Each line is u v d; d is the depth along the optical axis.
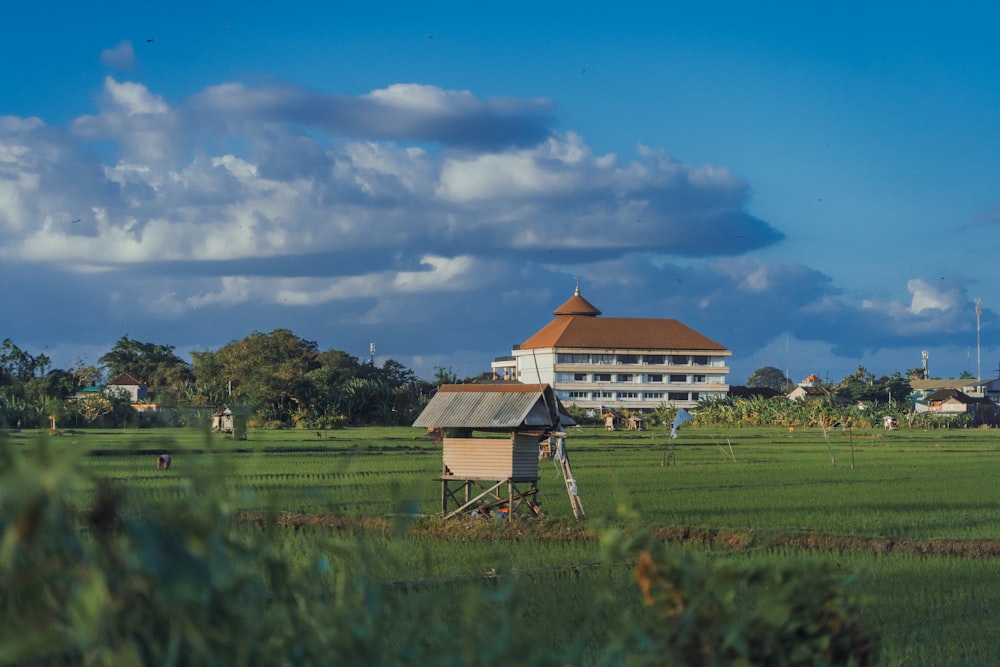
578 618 16.08
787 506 42.28
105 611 5.31
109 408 83.69
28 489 4.76
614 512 39.41
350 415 148.12
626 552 9.23
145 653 5.71
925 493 48.78
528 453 37.56
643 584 9.16
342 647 6.71
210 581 5.71
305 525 32.56
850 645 9.66
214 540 5.98
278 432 120.75
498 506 38.03
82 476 5.39
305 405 139.62
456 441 37.78
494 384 38.41
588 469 65.88
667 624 8.89
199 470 6.61
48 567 5.49
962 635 19.30
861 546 31.80
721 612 8.83
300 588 7.26
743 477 59.09
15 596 5.75
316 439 97.75
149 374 176.12
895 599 22.50
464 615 7.54
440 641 7.58
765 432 137.25
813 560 9.89
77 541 5.62
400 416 153.75
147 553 5.25
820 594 9.59
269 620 6.67
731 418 165.50
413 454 76.56
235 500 6.78
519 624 7.89
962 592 23.55
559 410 37.69
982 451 92.62
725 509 41.03
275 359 141.12
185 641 5.75
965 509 41.75
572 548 29.83
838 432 134.38
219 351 138.25
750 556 29.12
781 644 9.33
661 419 169.38
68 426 80.69
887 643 17.84
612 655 7.96
